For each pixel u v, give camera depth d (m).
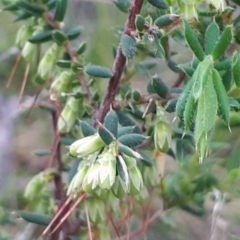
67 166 0.56
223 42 0.45
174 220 0.63
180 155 0.53
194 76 0.45
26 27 0.54
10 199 0.68
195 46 0.45
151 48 0.47
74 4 0.81
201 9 0.50
